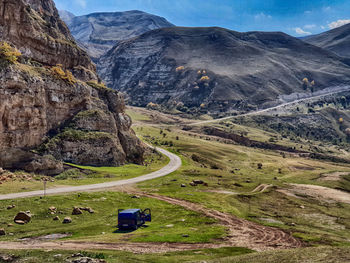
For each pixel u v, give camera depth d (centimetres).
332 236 4794
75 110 11494
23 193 6053
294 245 3909
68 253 2908
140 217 4766
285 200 8294
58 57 12312
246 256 2828
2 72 8250
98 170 9975
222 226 4900
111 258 2766
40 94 9419
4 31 9850
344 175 15900
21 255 2805
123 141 13138
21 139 8544
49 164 8744
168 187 8581
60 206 5356
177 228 4600
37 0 14700
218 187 9369
